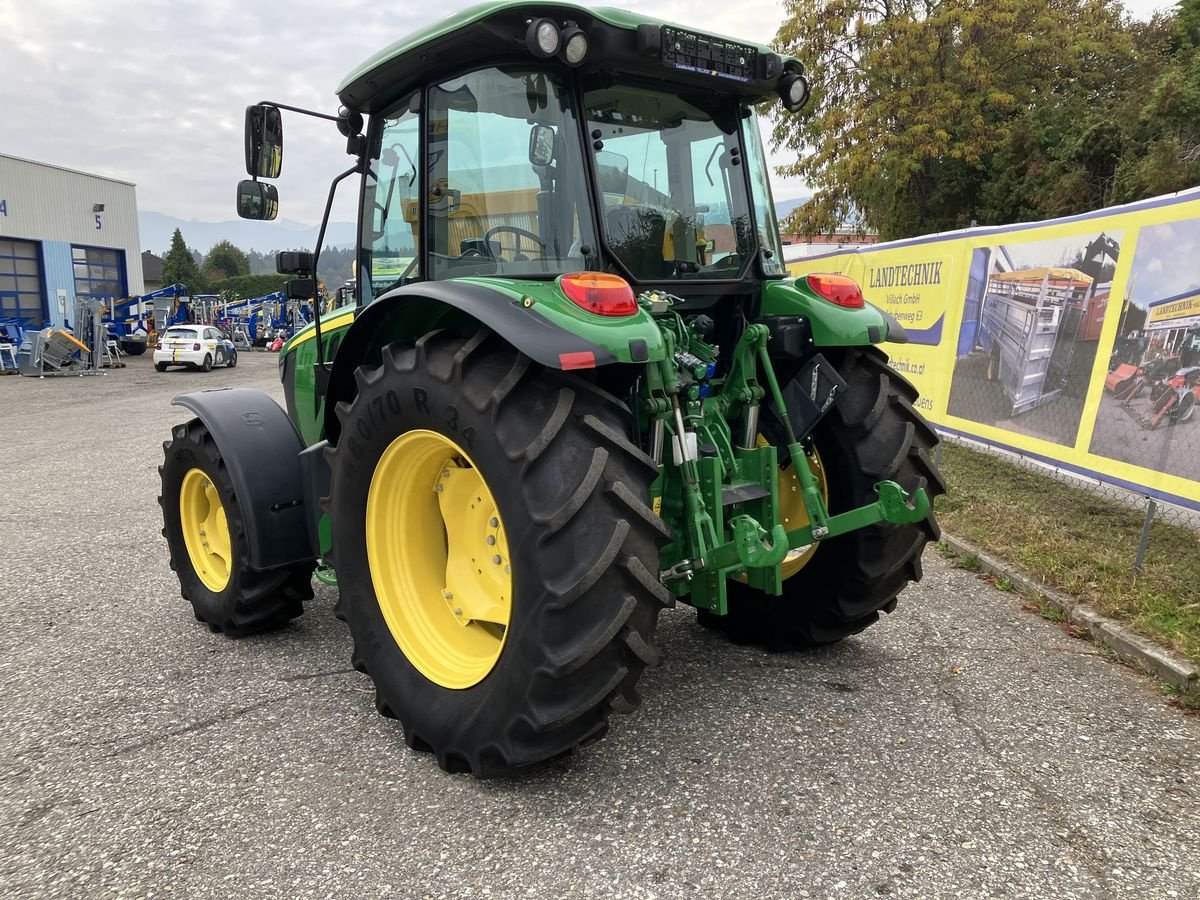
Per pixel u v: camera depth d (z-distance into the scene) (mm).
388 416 2662
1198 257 4141
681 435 2621
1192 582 3875
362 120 3387
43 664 3443
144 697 3135
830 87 20188
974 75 18109
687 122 3000
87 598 4277
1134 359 4559
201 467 3662
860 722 2861
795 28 20109
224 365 25250
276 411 3719
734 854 2166
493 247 2783
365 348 2982
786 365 3277
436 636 2803
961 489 5797
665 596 2326
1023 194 17781
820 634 3332
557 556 2227
